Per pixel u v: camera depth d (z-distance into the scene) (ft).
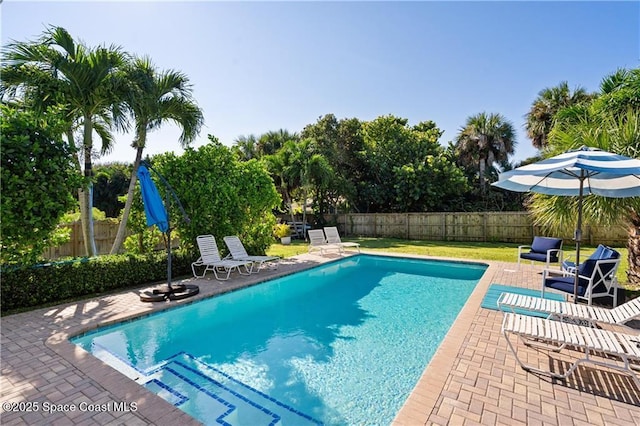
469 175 73.67
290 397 11.09
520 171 13.34
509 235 53.52
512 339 13.52
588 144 19.52
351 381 12.14
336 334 16.72
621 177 15.62
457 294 24.02
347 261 36.29
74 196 20.88
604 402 9.21
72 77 24.50
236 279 25.41
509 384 10.14
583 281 15.92
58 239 20.77
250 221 33.50
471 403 9.16
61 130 19.79
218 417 10.01
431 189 64.44
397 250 43.62
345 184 65.72
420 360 13.82
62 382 10.38
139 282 23.56
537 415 8.64
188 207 28.27
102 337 15.81
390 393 11.37
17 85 23.80
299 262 33.01
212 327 17.72
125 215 28.53
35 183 17.74
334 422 9.84
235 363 13.56
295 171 58.18
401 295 23.82
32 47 23.54
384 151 72.13
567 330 10.90
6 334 14.39
